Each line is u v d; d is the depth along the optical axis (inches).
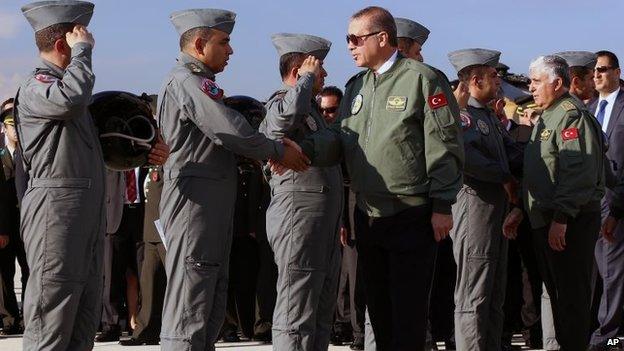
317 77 310.3
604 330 384.8
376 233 260.2
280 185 306.5
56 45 262.8
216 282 286.2
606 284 383.6
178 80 276.8
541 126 314.5
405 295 256.1
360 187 262.2
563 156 306.0
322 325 315.3
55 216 256.2
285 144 273.1
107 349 401.1
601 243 385.7
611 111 396.5
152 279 411.8
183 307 278.2
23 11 265.9
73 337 265.4
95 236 263.1
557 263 308.3
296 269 304.3
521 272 400.2
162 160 273.6
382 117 258.8
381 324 264.5
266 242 427.2
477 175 319.6
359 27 262.8
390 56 263.1
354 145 263.1
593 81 389.7
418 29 331.3
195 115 272.8
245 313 434.6
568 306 307.7
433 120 254.5
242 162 302.5
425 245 256.8
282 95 309.6
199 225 277.7
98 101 269.0
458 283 330.0
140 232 435.2
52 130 256.5
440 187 254.4
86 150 260.4
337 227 310.8
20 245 456.1
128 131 269.4
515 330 419.8
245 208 428.5
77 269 258.7
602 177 312.8
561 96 314.5
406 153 256.5
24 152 260.8
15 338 444.1
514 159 337.4
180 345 276.8
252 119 303.1
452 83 342.6
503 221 329.4
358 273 397.1
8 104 443.2
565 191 303.6
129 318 446.9
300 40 320.2
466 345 328.8
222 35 283.3
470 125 323.3
